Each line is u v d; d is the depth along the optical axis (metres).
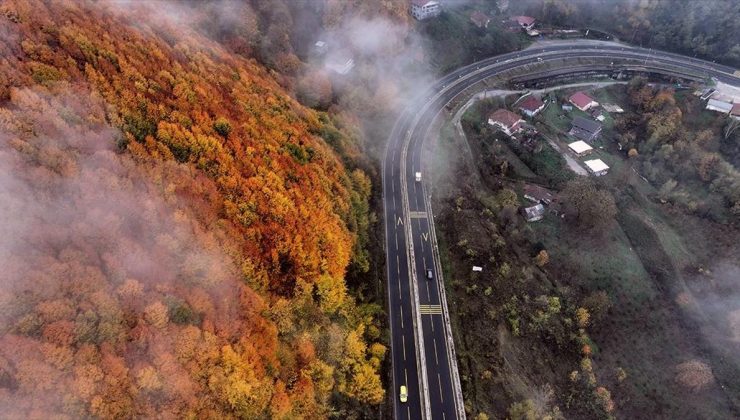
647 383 106.88
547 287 116.62
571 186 135.25
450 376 91.31
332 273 94.00
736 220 140.50
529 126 166.50
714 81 183.88
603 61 199.00
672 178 155.62
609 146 166.00
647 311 121.25
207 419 64.56
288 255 89.31
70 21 103.75
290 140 111.19
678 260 134.38
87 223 71.62
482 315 103.56
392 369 92.62
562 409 95.69
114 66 101.75
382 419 85.00
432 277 108.44
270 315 81.19
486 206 133.12
